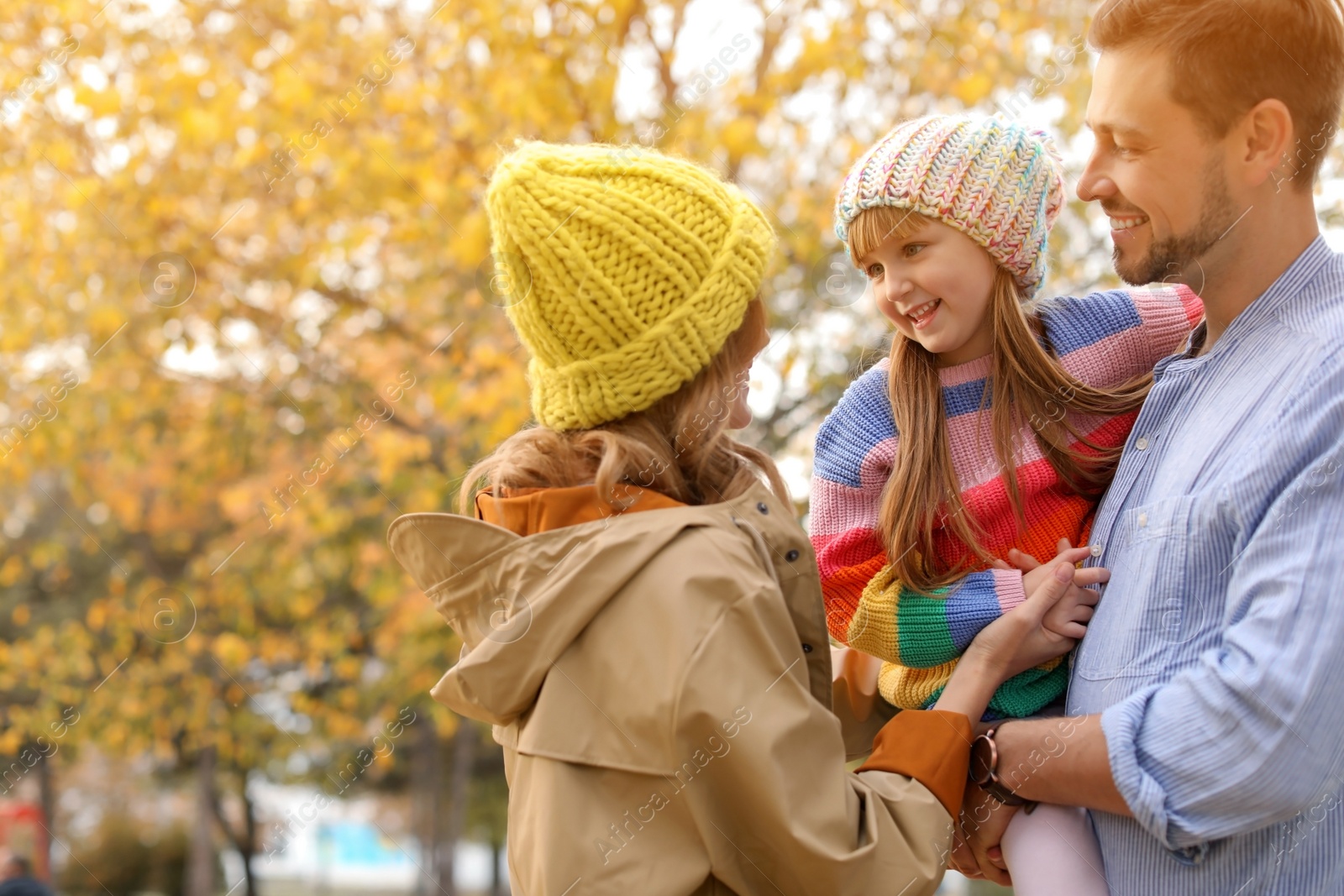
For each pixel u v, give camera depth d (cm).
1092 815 126
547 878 109
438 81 446
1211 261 117
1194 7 111
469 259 421
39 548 653
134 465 532
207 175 474
